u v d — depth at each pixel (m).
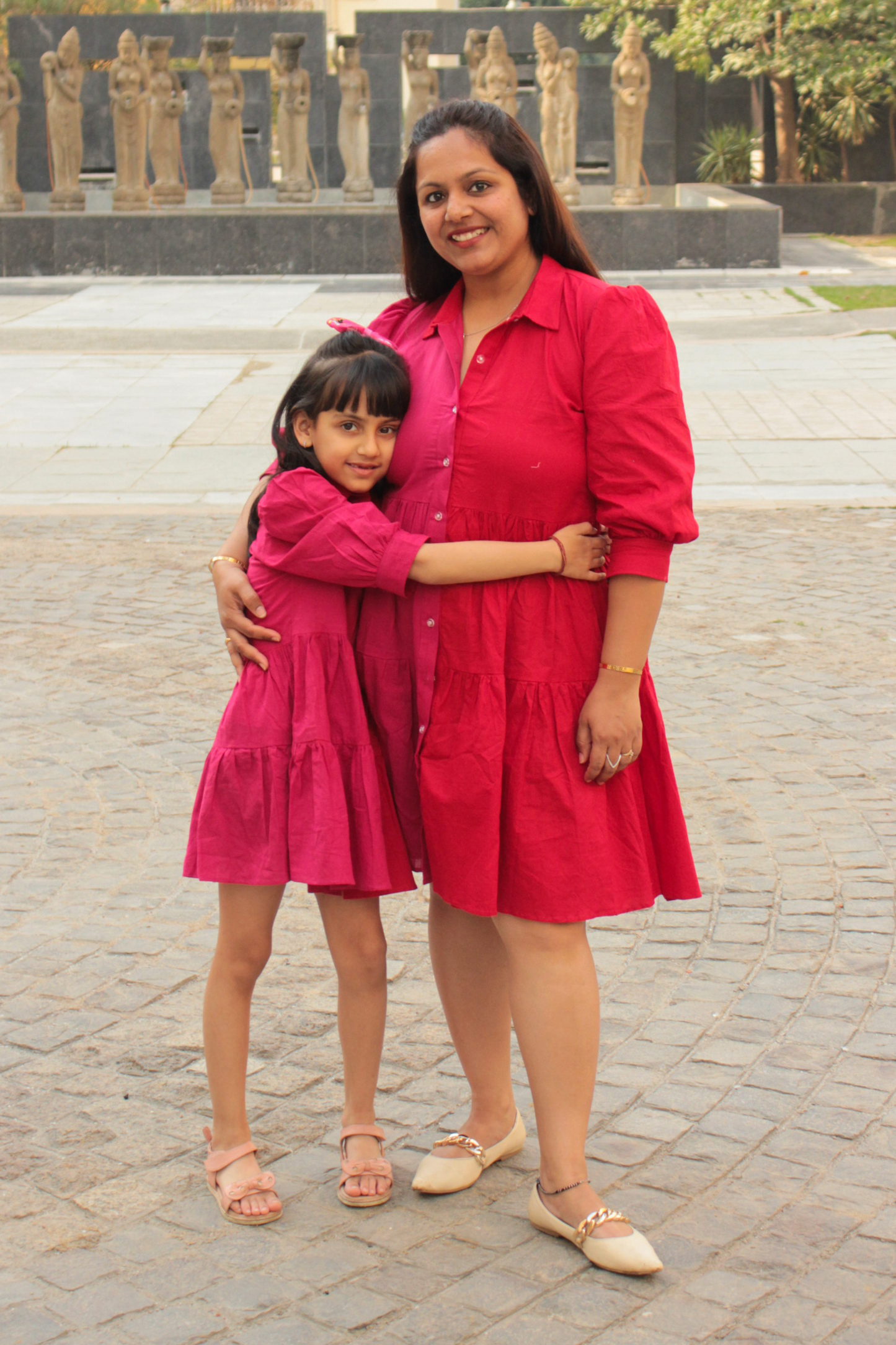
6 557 8.34
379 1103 3.14
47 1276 2.55
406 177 2.67
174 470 10.87
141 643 6.72
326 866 2.56
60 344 16.95
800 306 18.62
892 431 11.91
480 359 2.57
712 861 4.38
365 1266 2.57
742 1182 2.80
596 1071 2.78
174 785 5.05
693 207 23.33
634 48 25.09
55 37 29.81
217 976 2.74
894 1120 3.00
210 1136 2.91
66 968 3.78
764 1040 3.34
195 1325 2.41
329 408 2.58
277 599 2.63
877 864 4.31
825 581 7.68
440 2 47.22
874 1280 2.50
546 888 2.56
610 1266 2.53
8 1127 3.04
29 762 5.27
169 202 25.38
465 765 2.56
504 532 2.57
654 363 2.50
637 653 2.55
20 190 25.97
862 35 26.94
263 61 30.27
